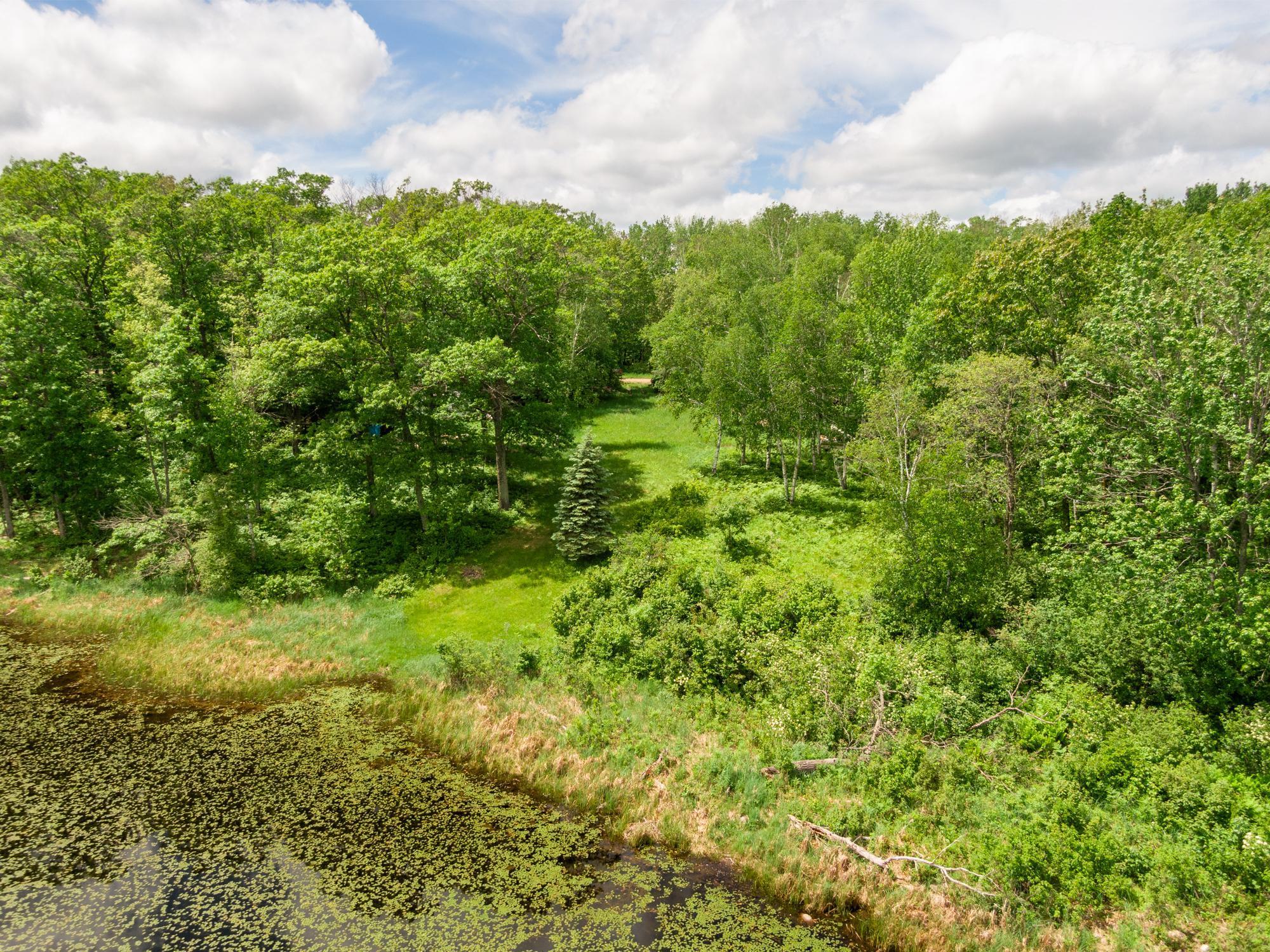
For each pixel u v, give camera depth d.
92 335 33.69
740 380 36.53
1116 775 14.55
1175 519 15.66
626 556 26.09
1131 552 17.75
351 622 23.47
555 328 34.78
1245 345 16.25
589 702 18.84
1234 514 15.44
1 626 22.55
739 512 31.89
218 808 14.57
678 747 16.88
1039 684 18.20
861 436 26.86
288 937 11.36
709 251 77.69
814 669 18.44
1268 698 15.81
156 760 16.22
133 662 20.39
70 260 33.44
